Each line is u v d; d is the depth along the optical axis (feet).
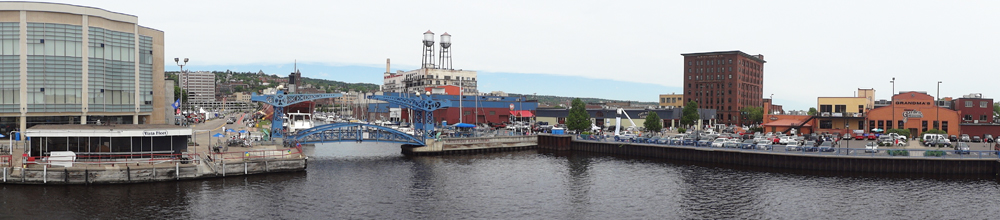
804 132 415.23
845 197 180.24
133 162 185.16
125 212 146.41
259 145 256.93
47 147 183.21
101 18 256.52
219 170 194.29
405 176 218.38
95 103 253.24
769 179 214.90
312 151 309.01
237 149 236.22
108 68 258.16
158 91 292.20
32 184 169.37
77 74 248.73
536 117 573.33
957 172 220.84
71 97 247.29
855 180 211.41
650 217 154.71
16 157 188.75
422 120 307.99
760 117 608.19
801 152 246.47
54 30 244.01
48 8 242.78
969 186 197.26
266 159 207.31
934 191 188.75
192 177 187.52
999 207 165.37
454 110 522.47
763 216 156.25
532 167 251.39
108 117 262.06
